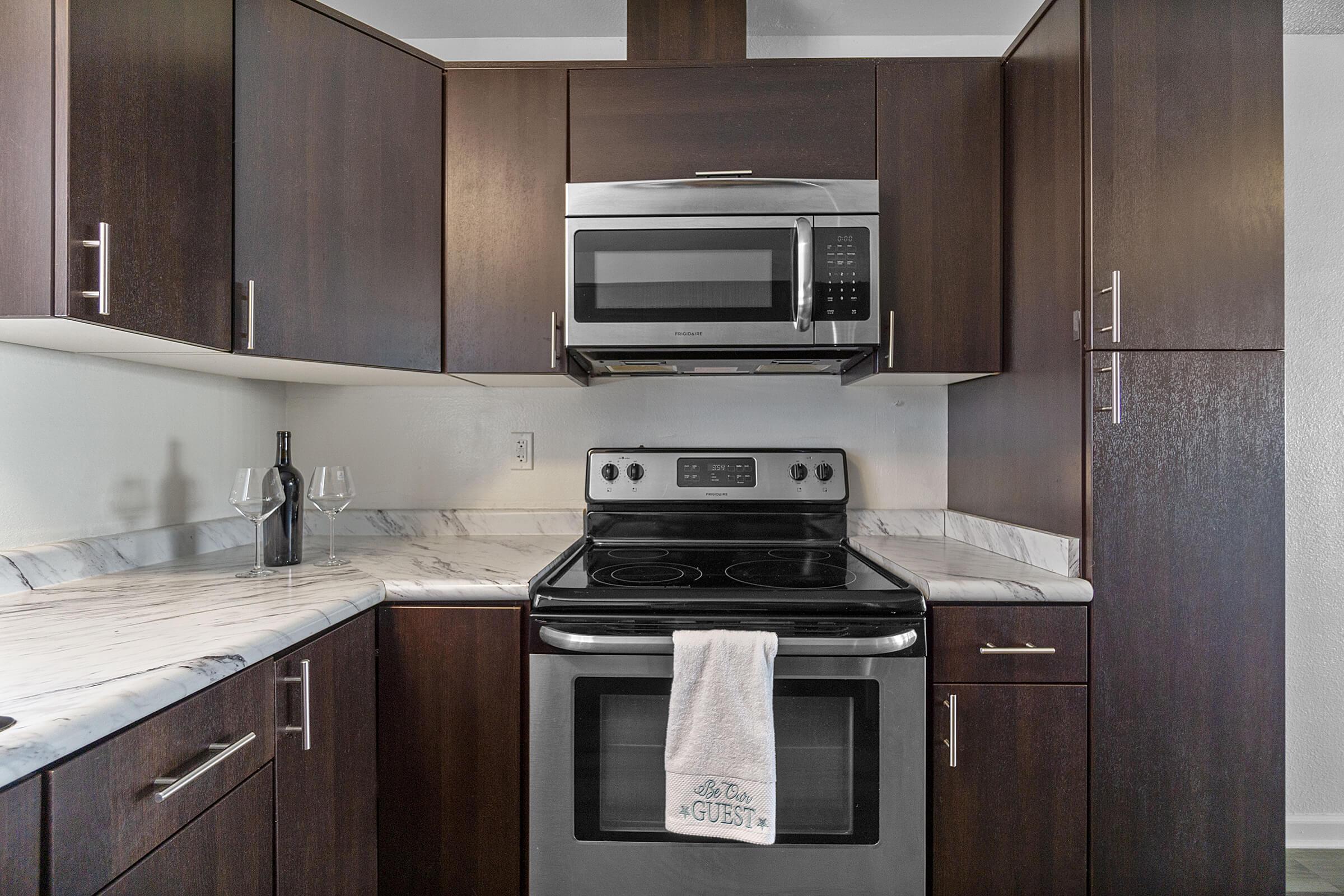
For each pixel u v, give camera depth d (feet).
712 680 4.08
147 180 3.52
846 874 4.33
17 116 3.02
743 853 4.35
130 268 3.39
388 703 4.49
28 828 2.04
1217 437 4.30
